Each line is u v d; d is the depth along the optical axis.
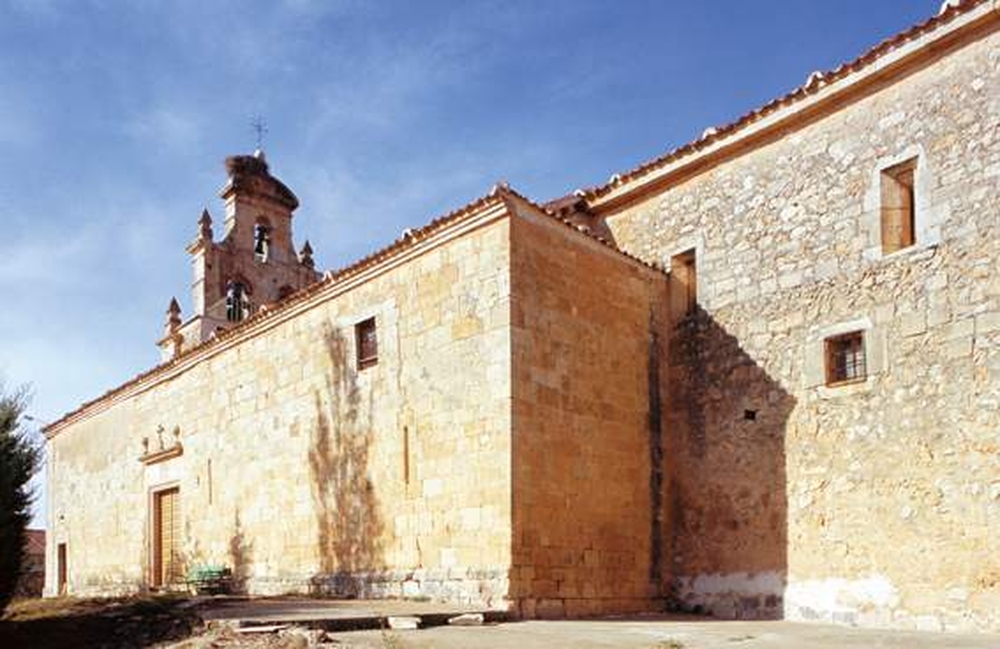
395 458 13.77
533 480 12.02
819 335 12.93
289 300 16.61
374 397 14.45
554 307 12.95
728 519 13.66
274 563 16.31
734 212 14.46
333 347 15.59
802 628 10.99
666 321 15.15
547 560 11.99
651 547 13.87
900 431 11.74
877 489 11.88
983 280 11.16
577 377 13.13
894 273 12.14
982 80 11.52
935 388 11.45
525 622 11.05
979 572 10.67
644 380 14.42
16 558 13.87
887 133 12.52
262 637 9.61
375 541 13.93
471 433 12.45
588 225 17.02
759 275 13.92
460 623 10.73
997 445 10.72
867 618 11.66
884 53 12.38
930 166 11.93
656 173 15.63
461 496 12.43
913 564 11.33
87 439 25.30
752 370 13.77
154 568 20.78
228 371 18.69
